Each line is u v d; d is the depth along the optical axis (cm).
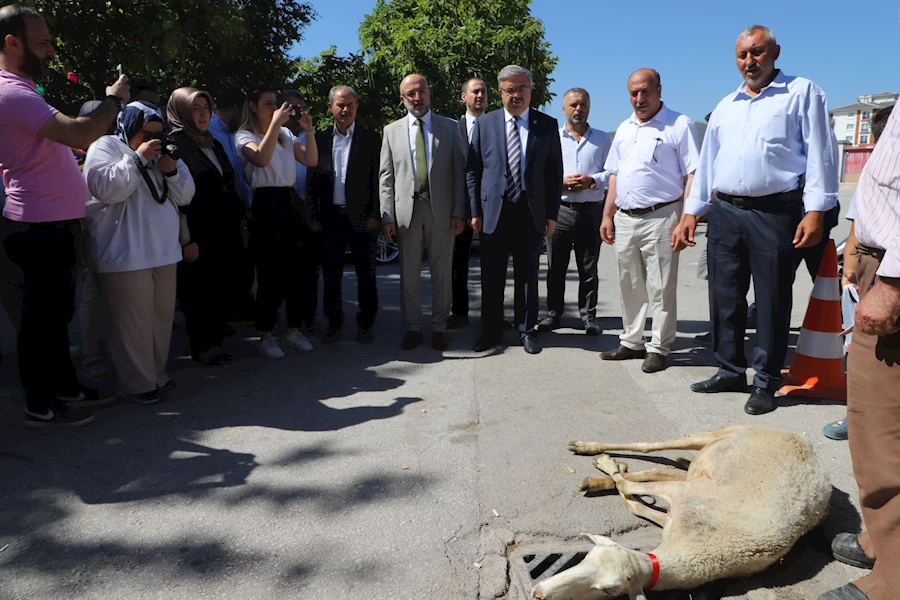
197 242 491
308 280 606
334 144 562
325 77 1650
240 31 1184
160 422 402
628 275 511
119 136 417
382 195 563
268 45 1689
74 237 379
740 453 277
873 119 378
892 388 222
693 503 255
